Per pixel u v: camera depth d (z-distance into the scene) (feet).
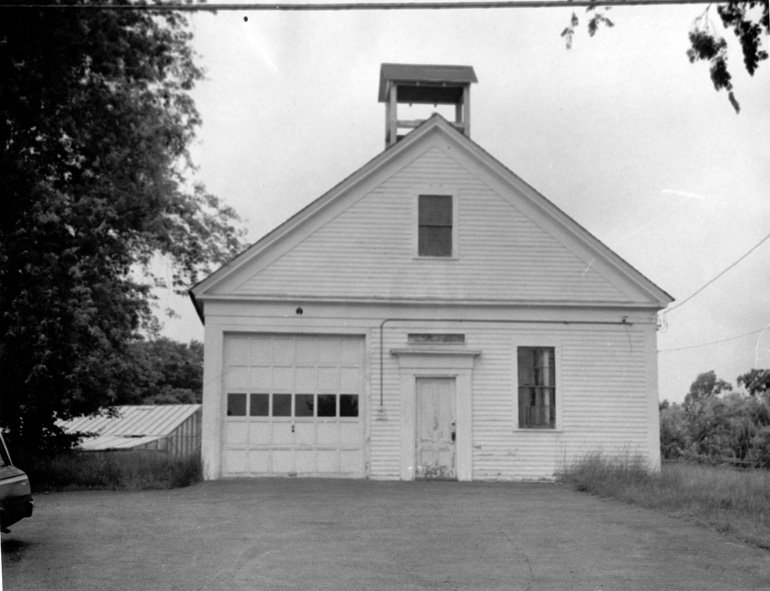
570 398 75.00
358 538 38.91
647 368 75.82
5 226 65.92
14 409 69.62
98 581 30.35
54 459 71.26
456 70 83.92
